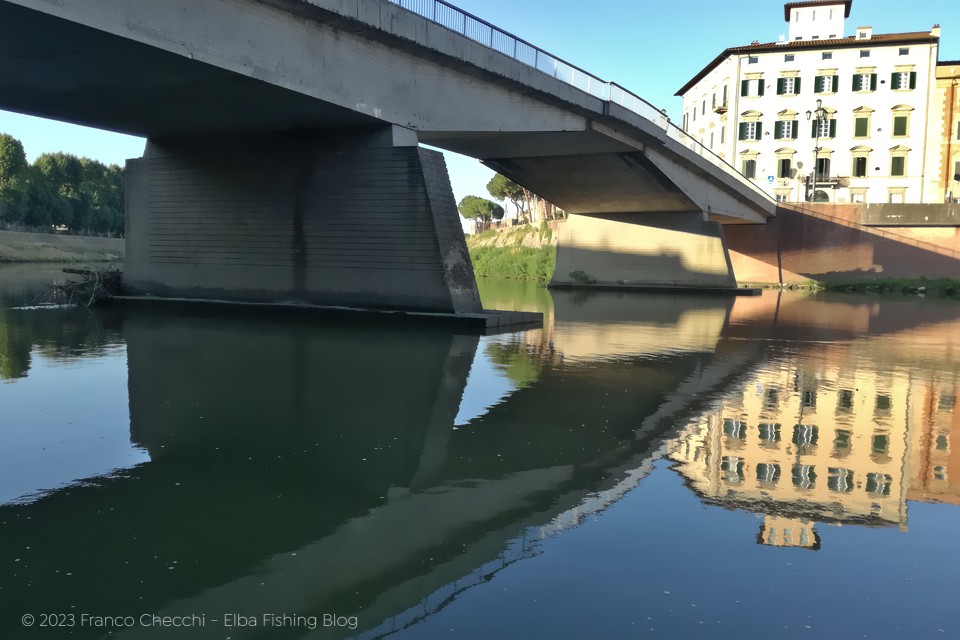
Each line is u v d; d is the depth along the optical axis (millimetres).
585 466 6215
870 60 51500
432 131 18609
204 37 12906
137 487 5539
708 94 60344
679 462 6359
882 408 8680
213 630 3520
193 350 12273
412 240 16953
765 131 54250
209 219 20047
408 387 9516
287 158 18594
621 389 9680
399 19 16156
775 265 46312
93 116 17859
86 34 11492
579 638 3430
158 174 20938
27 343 12914
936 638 3471
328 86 15375
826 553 4445
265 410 8086
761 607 3762
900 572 4195
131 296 21234
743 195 39781
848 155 52406
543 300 29859
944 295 37594
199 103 16016
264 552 4406
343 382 9766
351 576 4109
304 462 6223
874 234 44219
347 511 5109
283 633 3504
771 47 53344
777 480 5867
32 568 4164
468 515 5051
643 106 27062
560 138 25266
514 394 9219
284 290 18844
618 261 39812
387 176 17141
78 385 9250
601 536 4684
